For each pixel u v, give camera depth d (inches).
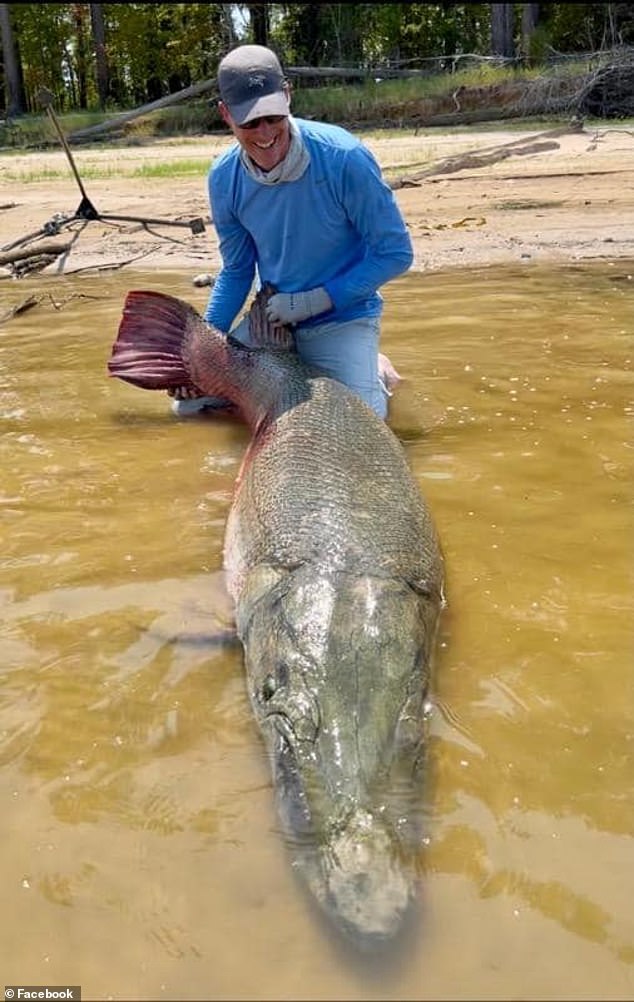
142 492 189.9
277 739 113.6
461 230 455.5
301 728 112.7
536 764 112.2
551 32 1262.3
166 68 1845.5
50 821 104.7
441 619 142.7
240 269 230.5
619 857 98.6
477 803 105.9
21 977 86.8
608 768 111.7
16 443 216.5
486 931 89.9
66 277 400.5
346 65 1380.4
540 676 129.0
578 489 185.5
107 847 101.0
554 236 430.3
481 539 166.6
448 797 106.7
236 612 144.1
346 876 94.0
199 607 148.2
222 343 219.5
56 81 1950.1
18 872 98.1
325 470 162.4
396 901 91.4
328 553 140.4
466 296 338.3
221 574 158.1
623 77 913.5
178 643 138.5
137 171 738.2
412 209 516.7
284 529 149.0
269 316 215.8
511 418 223.0
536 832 101.9
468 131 888.9
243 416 221.8
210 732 119.0
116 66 1897.1
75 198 607.2
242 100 186.9
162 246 450.9
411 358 269.9
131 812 105.7
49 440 218.4
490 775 110.3
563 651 134.5
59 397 247.0
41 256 431.2
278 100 187.5
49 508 182.5
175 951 88.9
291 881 95.7
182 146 987.3
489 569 156.6
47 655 135.2
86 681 129.3
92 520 177.6
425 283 363.6
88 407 239.9
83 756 114.7
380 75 1167.6
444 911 92.0
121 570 159.2
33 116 1315.2
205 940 89.8
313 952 88.1
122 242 464.8
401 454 176.7
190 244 452.1
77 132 1090.1
